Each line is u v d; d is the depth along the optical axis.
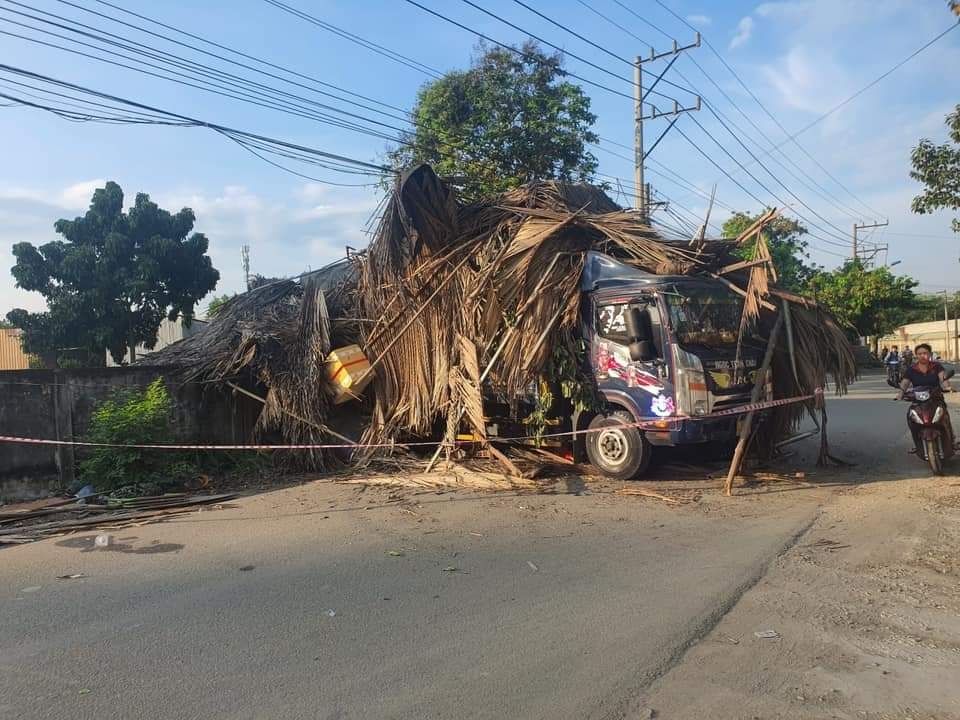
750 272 9.43
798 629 4.46
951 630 4.43
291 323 11.88
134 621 4.75
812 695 3.63
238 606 5.01
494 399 10.55
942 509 7.40
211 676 3.91
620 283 9.45
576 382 9.80
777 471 9.98
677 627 4.51
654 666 3.97
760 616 4.69
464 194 11.62
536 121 20.70
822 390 9.95
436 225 10.88
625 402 9.39
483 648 4.24
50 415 9.34
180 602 5.11
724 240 9.77
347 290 12.15
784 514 7.49
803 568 5.65
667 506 7.99
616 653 4.15
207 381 10.91
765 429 10.34
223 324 12.76
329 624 4.64
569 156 21.20
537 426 10.19
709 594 5.09
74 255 21.84
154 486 9.16
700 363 8.84
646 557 6.04
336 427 11.17
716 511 7.71
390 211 10.59
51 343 22.19
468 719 3.44
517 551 6.29
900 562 5.75
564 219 9.88
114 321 22.34
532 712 3.50
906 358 26.41
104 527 7.54
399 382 11.02
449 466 10.09
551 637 4.39
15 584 5.60
